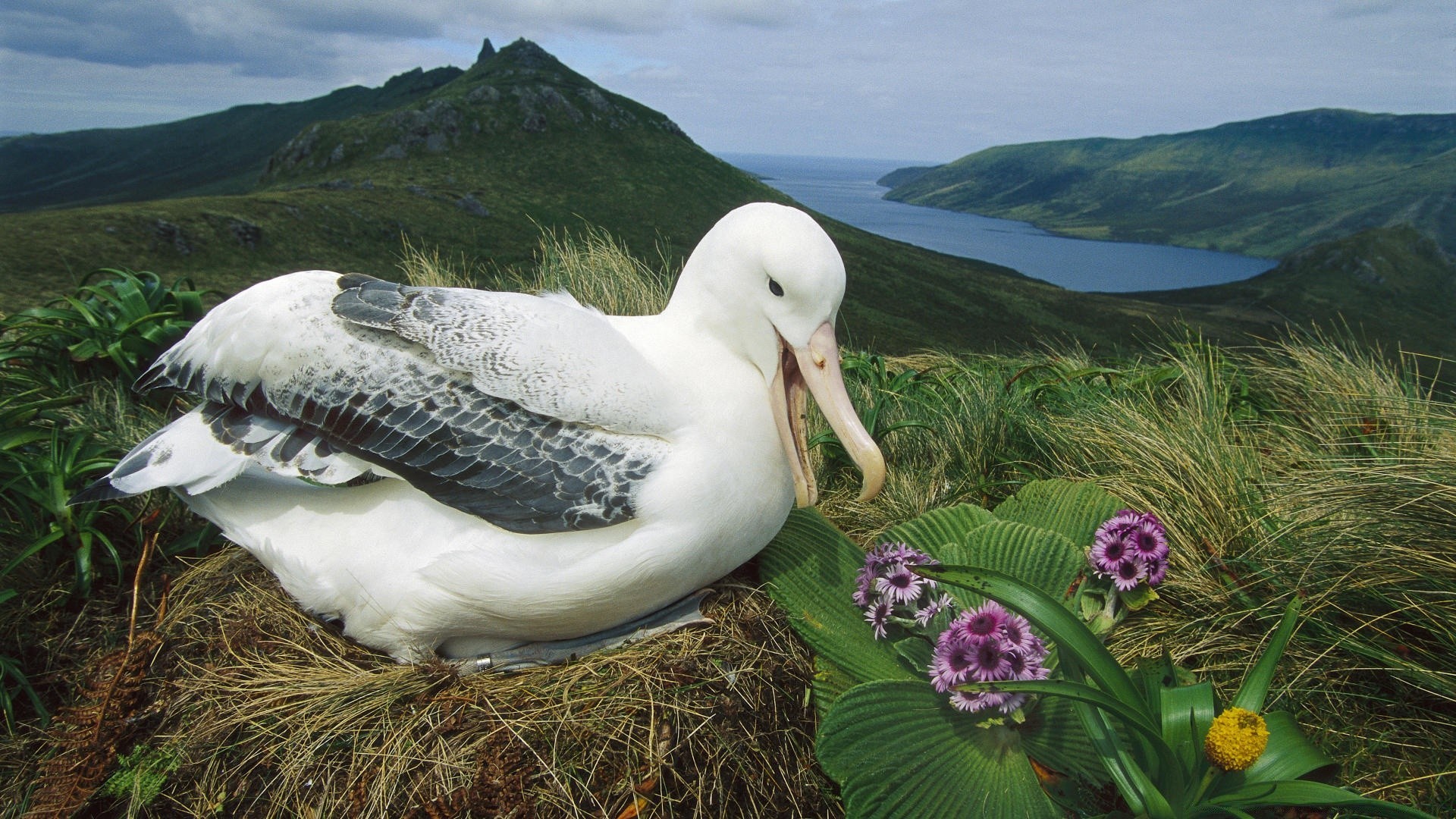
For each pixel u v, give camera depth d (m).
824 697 1.00
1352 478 1.21
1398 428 1.44
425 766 0.91
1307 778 0.82
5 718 1.04
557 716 0.93
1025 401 1.73
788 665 1.01
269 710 0.95
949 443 1.59
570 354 0.94
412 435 0.92
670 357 0.98
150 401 1.51
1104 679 0.82
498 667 1.01
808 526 1.12
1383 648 1.05
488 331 0.95
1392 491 1.12
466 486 0.92
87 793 0.92
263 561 1.03
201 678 1.00
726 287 0.98
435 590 0.93
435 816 0.87
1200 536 1.23
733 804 0.91
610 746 0.91
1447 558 1.05
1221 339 2.04
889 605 1.01
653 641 1.01
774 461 0.99
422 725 0.93
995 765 0.91
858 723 0.90
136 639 1.04
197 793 0.92
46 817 0.90
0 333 1.51
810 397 1.59
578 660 1.00
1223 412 1.60
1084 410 1.65
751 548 1.01
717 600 1.07
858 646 1.03
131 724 0.96
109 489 0.98
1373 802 0.72
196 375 1.00
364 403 0.93
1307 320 16.55
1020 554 1.11
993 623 0.90
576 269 2.06
